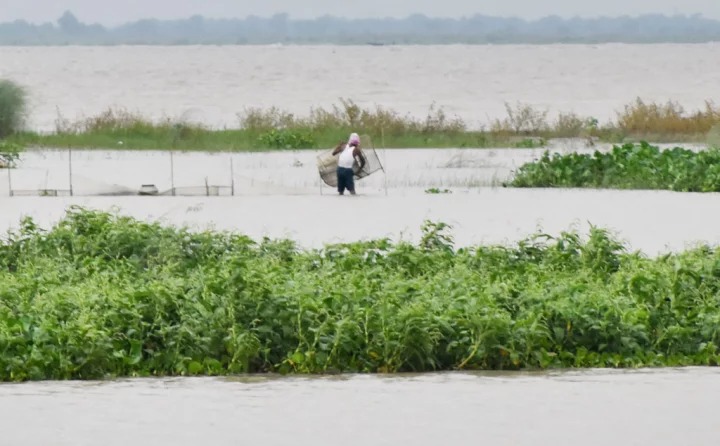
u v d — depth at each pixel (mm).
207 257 54219
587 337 43438
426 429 34750
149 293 43438
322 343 42344
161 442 33562
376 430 34688
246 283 43531
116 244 55000
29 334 41781
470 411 36625
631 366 42844
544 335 42750
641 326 43781
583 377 41125
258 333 42750
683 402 37625
